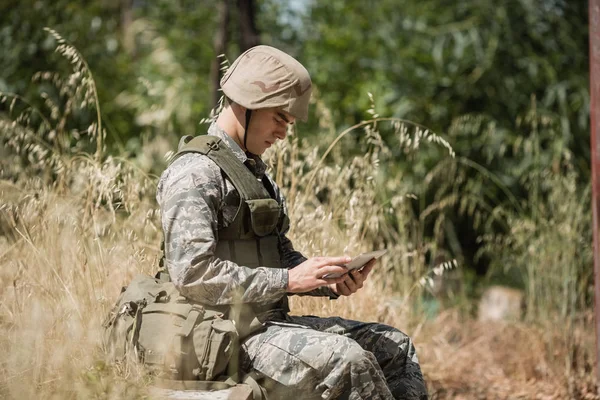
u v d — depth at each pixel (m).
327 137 7.98
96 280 4.86
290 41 13.09
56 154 5.94
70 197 5.60
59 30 11.34
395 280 7.66
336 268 3.94
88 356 3.88
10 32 10.98
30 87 10.31
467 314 8.78
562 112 11.05
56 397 3.51
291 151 6.06
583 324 7.14
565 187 8.54
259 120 4.14
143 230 5.93
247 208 4.02
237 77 4.16
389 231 8.29
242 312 3.96
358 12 13.02
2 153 6.32
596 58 5.57
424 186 9.95
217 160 4.01
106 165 5.61
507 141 11.03
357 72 12.19
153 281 4.10
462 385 6.73
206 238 3.82
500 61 11.67
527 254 8.39
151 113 10.58
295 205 5.84
